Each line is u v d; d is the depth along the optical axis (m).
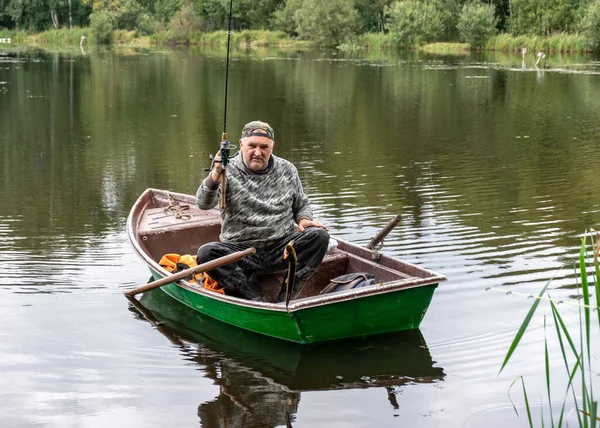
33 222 7.74
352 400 4.15
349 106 17.20
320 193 8.94
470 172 10.12
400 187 9.24
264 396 4.21
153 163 10.87
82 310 5.45
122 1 56.41
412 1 47.19
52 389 4.29
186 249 6.43
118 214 8.08
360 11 54.91
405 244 6.84
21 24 60.69
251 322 5.05
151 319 5.32
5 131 13.72
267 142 5.16
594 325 4.98
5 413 4.00
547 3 41.84
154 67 28.75
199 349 4.85
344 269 5.66
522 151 11.66
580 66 28.92
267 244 5.29
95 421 3.93
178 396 4.22
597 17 36.41
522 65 29.83
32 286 5.87
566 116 15.52
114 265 6.39
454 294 5.60
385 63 31.30
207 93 19.89
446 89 20.64
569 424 3.80
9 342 4.90
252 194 5.20
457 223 7.55
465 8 43.94
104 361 4.65
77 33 53.53
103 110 16.55
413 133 13.51
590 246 6.68
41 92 19.84
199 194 5.20
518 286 5.72
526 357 4.60
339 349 4.82
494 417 3.92
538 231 7.21
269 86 21.58
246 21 56.28
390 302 4.88
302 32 48.62
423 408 4.04
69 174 10.14
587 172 10.03
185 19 52.41
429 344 4.83
